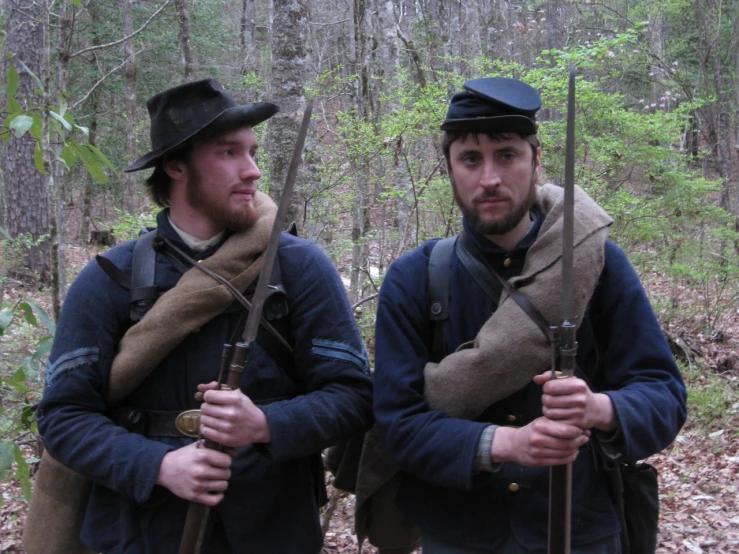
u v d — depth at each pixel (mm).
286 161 4844
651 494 2012
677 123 7570
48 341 2709
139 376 1923
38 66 9516
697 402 6414
